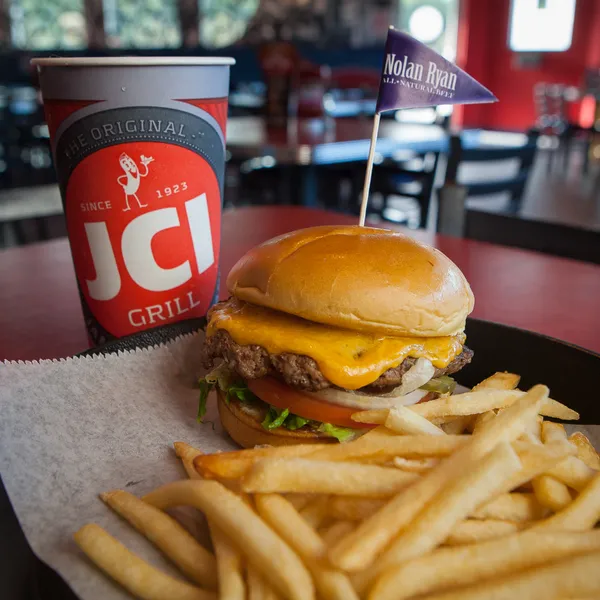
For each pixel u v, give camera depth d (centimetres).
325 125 119
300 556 19
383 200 113
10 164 161
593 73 241
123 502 21
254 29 237
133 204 28
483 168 212
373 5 250
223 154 31
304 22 239
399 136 106
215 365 30
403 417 23
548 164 228
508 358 31
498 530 20
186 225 29
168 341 30
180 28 234
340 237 27
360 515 21
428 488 20
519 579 18
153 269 29
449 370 27
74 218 29
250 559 19
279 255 27
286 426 27
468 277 44
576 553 19
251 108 164
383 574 18
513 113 296
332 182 118
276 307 26
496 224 57
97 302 30
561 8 272
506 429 21
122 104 26
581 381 29
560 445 21
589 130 217
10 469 23
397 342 26
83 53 218
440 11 291
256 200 112
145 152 27
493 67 298
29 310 38
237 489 21
